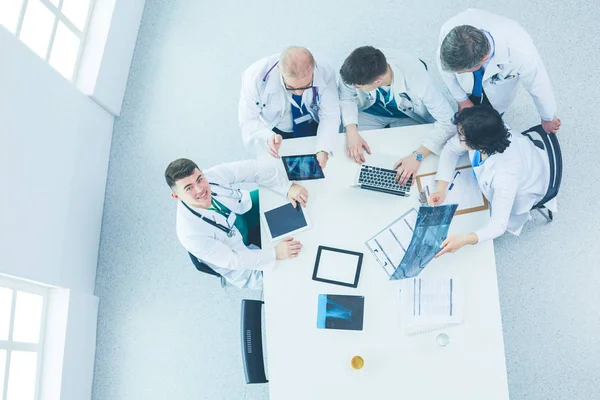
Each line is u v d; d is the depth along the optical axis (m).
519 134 2.58
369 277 2.47
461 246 2.42
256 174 2.63
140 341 3.29
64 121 3.20
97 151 3.52
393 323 2.41
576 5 3.43
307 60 2.36
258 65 2.65
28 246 2.86
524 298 3.06
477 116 2.24
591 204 3.12
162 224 3.47
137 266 3.42
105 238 3.49
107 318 3.35
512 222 2.84
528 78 2.53
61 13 3.37
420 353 2.36
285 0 3.77
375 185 2.57
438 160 2.62
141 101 3.73
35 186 2.94
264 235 2.59
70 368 3.09
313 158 2.69
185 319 3.29
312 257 2.52
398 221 2.54
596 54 3.34
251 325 2.53
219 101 3.64
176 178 2.36
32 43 3.19
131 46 3.80
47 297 3.13
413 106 2.80
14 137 2.80
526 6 3.48
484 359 2.33
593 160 3.18
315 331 2.43
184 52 3.79
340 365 2.39
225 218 2.65
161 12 3.89
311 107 2.80
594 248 3.06
